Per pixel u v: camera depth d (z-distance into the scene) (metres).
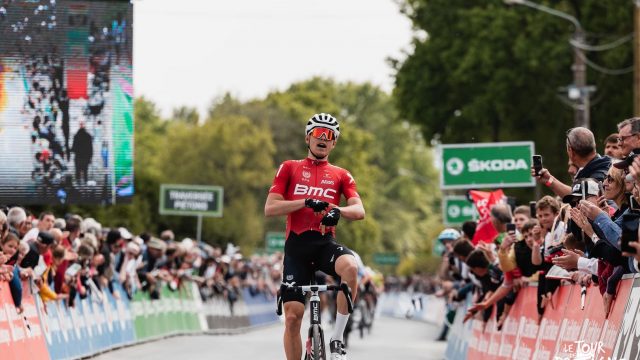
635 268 14.00
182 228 88.62
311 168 17.08
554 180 18.59
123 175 31.31
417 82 78.62
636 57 44.81
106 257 32.62
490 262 24.88
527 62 69.88
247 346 35.62
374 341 45.06
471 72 73.69
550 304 18.53
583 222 15.62
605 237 14.09
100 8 31.17
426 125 79.31
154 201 83.75
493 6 74.12
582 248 17.25
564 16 55.44
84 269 29.69
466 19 74.88
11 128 30.86
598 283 15.19
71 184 31.11
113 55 31.28
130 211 69.75
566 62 69.31
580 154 17.61
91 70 31.22
